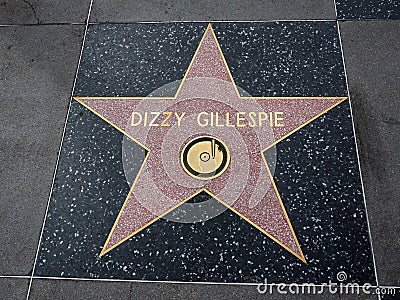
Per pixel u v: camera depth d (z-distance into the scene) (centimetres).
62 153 198
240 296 167
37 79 217
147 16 234
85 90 213
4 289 172
